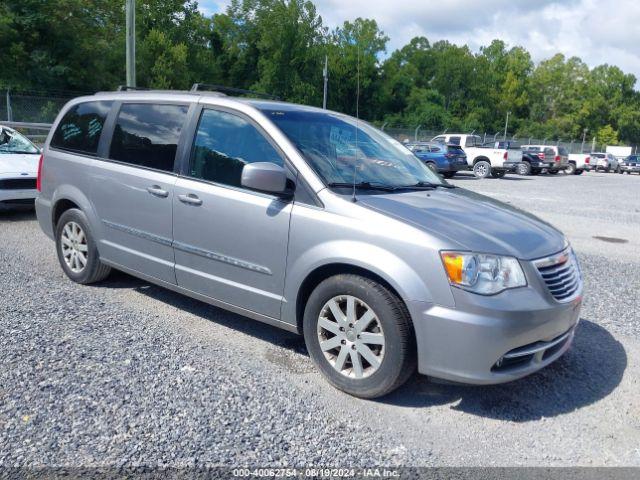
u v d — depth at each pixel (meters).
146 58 48.66
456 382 3.16
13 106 20.25
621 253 8.44
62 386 3.37
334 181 3.66
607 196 18.66
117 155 4.83
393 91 73.38
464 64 86.44
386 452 2.90
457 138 27.19
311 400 3.39
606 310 5.48
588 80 104.88
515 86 96.19
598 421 3.34
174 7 55.78
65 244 5.41
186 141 4.31
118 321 4.50
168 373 3.62
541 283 3.27
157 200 4.38
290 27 55.81
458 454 2.93
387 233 3.25
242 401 3.32
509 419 3.31
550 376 3.91
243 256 3.87
